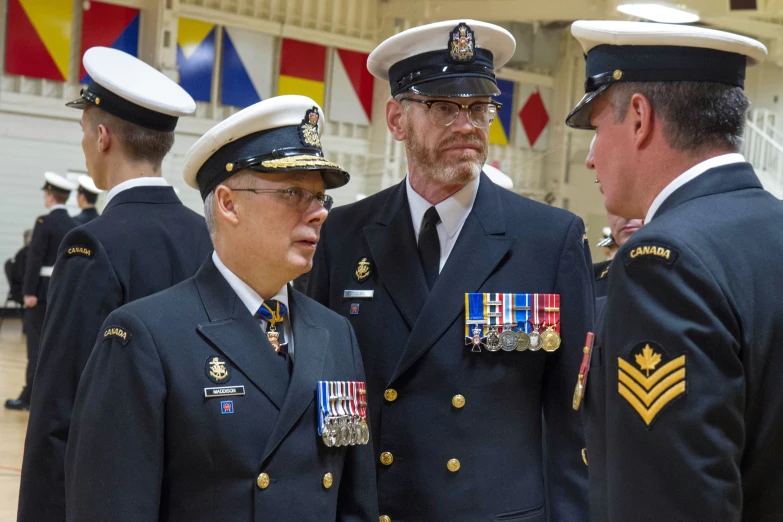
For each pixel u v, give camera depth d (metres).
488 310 2.29
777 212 1.53
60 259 2.54
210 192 1.98
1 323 14.02
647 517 1.36
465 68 2.27
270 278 1.95
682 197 1.53
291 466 1.86
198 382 1.82
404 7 15.73
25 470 2.44
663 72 1.55
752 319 1.40
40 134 13.75
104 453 1.75
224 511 1.78
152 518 1.74
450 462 2.22
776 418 1.42
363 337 2.38
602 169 1.67
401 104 2.36
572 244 2.35
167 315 1.87
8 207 13.74
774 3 11.12
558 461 2.29
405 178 2.51
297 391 1.89
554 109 18.58
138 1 13.97
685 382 1.34
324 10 15.84
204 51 14.56
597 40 1.63
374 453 2.31
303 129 1.97
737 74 1.56
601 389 1.56
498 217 2.38
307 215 1.93
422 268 2.38
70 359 2.44
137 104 2.69
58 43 13.61
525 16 13.41
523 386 2.31
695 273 1.38
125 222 2.61
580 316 2.29
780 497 1.44
